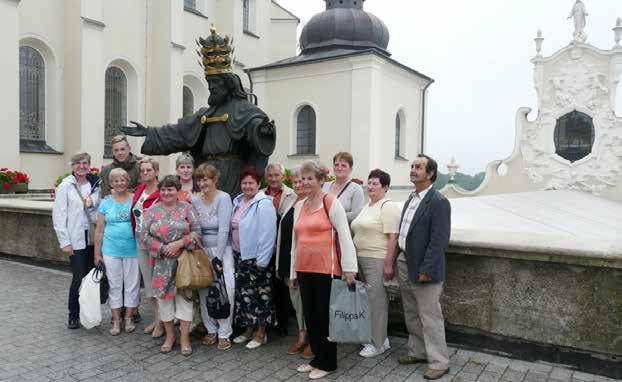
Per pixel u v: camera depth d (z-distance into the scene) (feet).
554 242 16.30
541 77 63.36
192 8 87.40
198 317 19.01
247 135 20.92
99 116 66.08
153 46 77.56
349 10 87.45
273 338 18.76
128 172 21.68
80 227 19.58
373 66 72.90
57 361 16.06
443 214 15.01
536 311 16.35
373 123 73.67
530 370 15.71
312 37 87.61
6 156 54.13
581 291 15.64
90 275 18.85
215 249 17.72
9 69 54.19
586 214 43.86
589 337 15.56
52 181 64.18
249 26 99.19
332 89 76.64
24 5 60.80
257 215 17.35
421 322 15.87
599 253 14.98
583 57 60.95
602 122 60.18
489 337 17.25
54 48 64.08
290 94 81.15
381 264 16.74
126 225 19.01
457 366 15.97
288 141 81.82
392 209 16.66
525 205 42.60
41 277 27.91
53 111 64.54
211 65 21.72
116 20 73.05
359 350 17.39
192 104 87.66
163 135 23.24
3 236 32.73
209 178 17.70
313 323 15.31
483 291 17.24
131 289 19.15
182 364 16.02
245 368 15.74
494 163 65.87
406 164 85.51
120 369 15.49
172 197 17.21
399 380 14.88
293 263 16.34
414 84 86.84
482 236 17.61
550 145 63.26
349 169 18.57
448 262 17.80
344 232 15.23
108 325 20.03
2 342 17.70
